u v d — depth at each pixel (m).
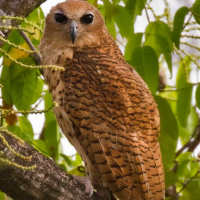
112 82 10.55
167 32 11.55
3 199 10.92
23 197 8.50
